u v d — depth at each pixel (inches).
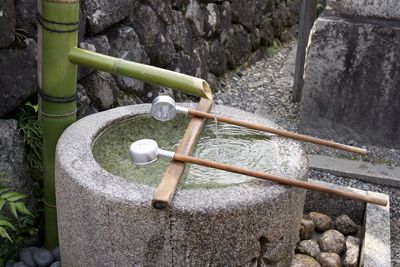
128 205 67.2
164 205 65.6
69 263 79.3
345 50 142.6
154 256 69.4
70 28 84.8
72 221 74.7
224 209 67.0
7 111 95.7
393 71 140.5
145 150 71.5
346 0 143.6
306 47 165.9
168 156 72.8
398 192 130.6
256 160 82.7
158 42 141.2
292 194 73.2
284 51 233.3
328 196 116.8
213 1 173.0
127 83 130.6
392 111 144.3
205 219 66.7
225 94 177.9
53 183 93.1
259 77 196.5
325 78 146.9
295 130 155.5
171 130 92.2
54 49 85.3
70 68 87.4
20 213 97.0
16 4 95.0
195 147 86.5
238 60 198.1
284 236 75.1
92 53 85.9
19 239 96.0
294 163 79.8
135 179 76.4
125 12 124.6
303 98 150.9
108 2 117.3
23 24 97.0
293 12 255.6
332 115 150.0
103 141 86.4
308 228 109.1
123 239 69.4
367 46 140.4
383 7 140.9
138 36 133.0
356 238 108.2
